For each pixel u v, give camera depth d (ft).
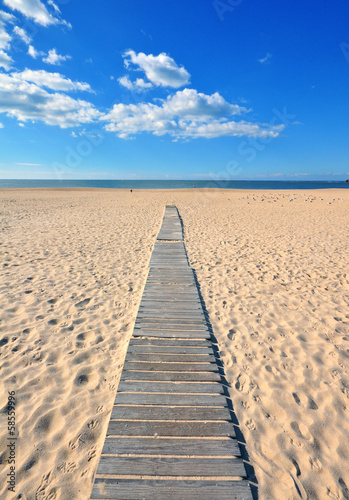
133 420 7.39
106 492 5.80
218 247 25.23
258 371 9.60
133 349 10.36
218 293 15.75
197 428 7.25
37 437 7.07
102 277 17.67
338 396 8.54
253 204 62.80
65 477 6.19
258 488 6.07
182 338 11.17
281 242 26.86
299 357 10.34
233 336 11.68
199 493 5.85
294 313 13.56
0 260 19.97
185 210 51.70
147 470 6.23
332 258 21.81
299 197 77.51
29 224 33.96
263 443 7.09
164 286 16.34
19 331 11.37
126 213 46.29
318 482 6.23
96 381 9.00
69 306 13.69
